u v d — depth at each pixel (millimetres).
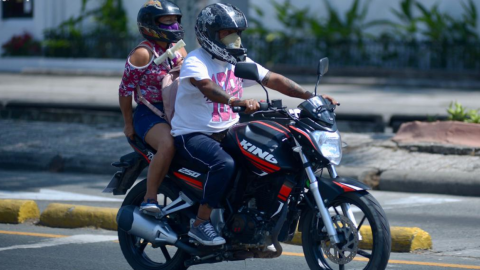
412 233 18891
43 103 45094
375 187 27594
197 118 15125
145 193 16516
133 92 16219
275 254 15078
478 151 29703
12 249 19188
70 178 30141
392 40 75562
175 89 15352
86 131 38375
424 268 17156
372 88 67875
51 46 84438
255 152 14445
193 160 15094
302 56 78500
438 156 29844
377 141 32812
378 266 14102
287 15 78938
